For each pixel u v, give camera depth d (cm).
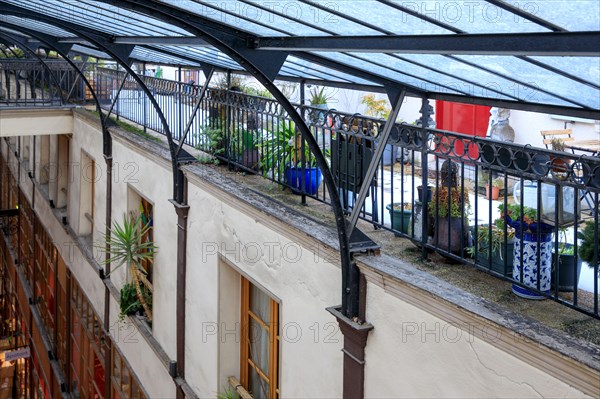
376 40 319
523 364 320
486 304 351
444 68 351
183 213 720
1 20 896
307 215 529
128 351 955
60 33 926
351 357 441
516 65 301
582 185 329
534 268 363
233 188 615
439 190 439
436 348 373
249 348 654
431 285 379
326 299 478
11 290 2322
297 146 591
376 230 503
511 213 378
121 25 610
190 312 726
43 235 1675
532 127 705
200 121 788
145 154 852
